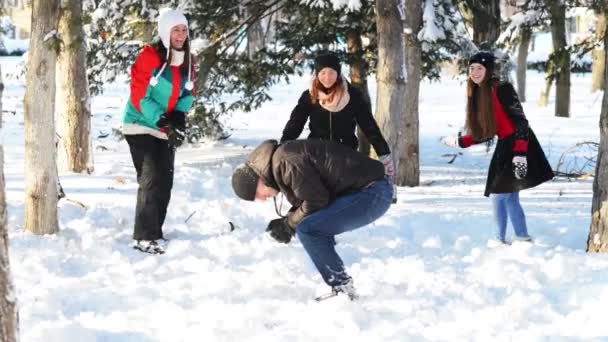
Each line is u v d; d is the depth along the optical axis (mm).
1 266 5699
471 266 10688
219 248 11578
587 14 39469
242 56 25453
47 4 11539
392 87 18047
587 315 8289
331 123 10609
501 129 11539
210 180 17656
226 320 8422
